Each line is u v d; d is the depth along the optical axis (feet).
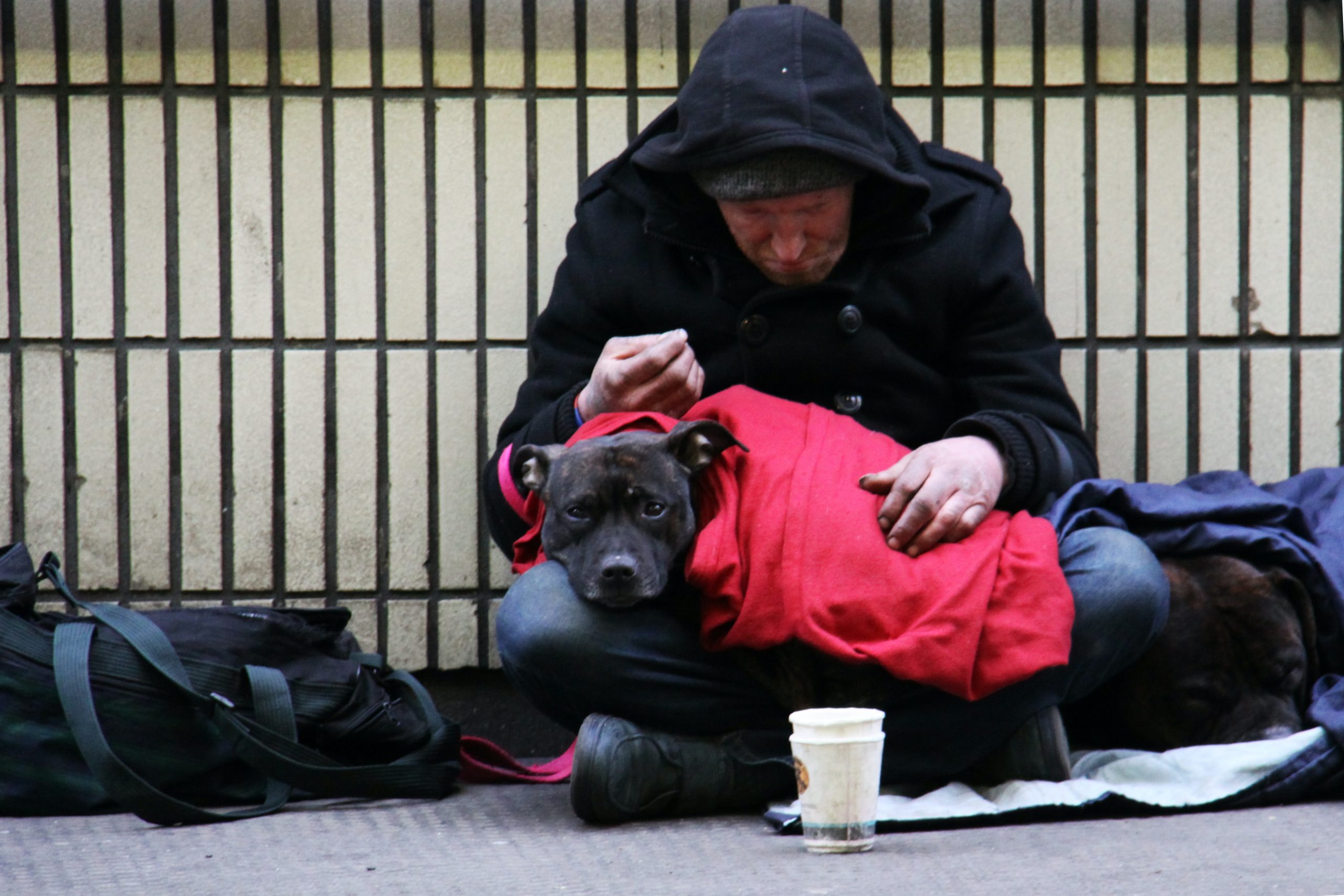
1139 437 40.63
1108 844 26.00
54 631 32.09
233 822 30.27
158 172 39.86
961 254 34.99
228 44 39.88
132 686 31.32
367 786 31.83
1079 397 40.65
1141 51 40.32
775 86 31.45
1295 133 40.40
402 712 33.96
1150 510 33.35
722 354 35.17
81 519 40.01
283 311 40.19
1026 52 40.29
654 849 26.43
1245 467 40.57
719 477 30.07
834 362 34.63
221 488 40.14
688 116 32.35
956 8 40.29
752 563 28.68
